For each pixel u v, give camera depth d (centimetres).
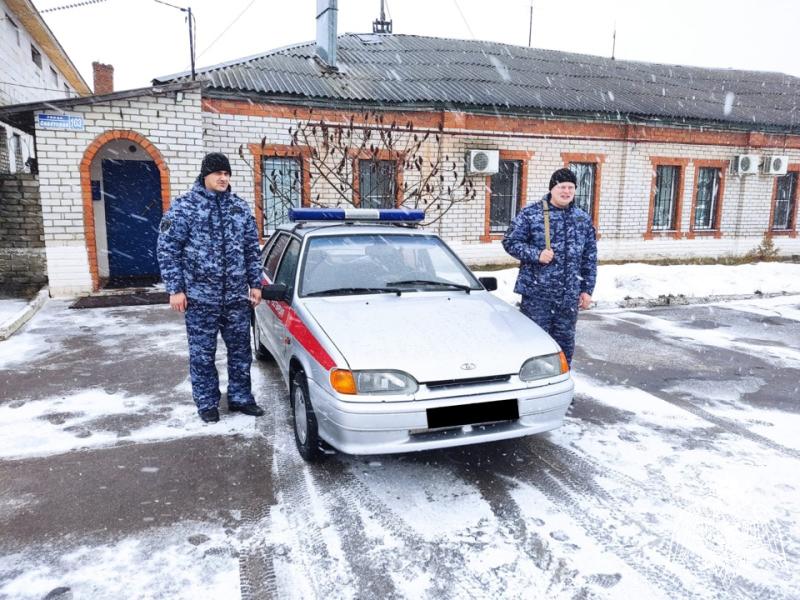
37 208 904
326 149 866
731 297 925
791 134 1392
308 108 989
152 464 343
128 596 227
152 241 1061
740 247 1422
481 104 1084
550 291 407
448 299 394
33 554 254
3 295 855
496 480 326
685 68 1764
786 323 766
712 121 1290
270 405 443
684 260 1362
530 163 1177
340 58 1240
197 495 307
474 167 1101
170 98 853
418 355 306
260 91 948
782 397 475
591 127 1212
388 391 293
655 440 383
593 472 336
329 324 337
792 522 284
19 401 446
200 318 390
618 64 1642
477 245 1163
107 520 282
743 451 367
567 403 330
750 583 237
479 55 1442
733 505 300
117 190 1028
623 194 1268
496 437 308
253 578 239
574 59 1597
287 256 453
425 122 1070
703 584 237
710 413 436
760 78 1816
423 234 462
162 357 567
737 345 647
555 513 291
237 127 956
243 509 293
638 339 672
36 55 1516
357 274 410
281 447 369
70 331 667
